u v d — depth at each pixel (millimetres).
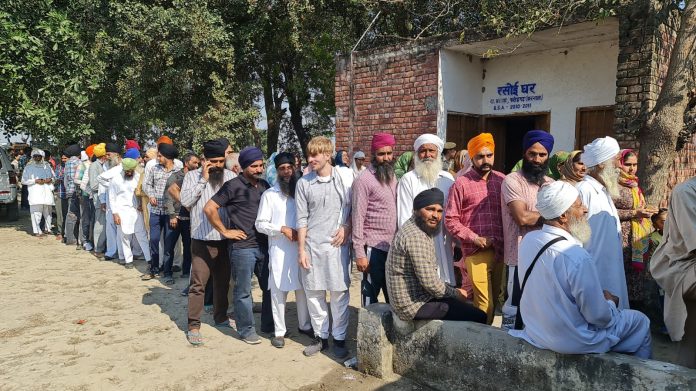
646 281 4980
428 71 8250
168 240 7145
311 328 5059
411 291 3855
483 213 4230
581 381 3051
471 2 10969
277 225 4598
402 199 4414
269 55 14672
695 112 5684
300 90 16250
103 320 5625
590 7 6379
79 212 10211
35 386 3990
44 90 11328
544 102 8242
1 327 5387
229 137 13117
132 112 15359
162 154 7250
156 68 12422
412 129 8523
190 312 4902
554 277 3053
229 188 4750
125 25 11773
